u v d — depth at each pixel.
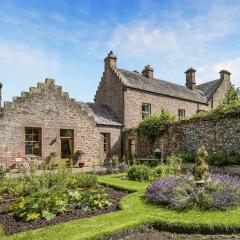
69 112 18.98
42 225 5.94
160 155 19.80
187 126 18.73
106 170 16.38
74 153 19.06
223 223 5.70
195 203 7.00
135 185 10.41
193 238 5.41
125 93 22.75
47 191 8.43
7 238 4.93
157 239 5.38
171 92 26.44
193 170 8.07
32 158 16.97
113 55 24.67
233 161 14.75
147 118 21.44
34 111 17.33
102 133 21.48
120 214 6.36
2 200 8.36
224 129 16.56
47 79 18.06
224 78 31.67
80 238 4.82
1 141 15.95
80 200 7.51
